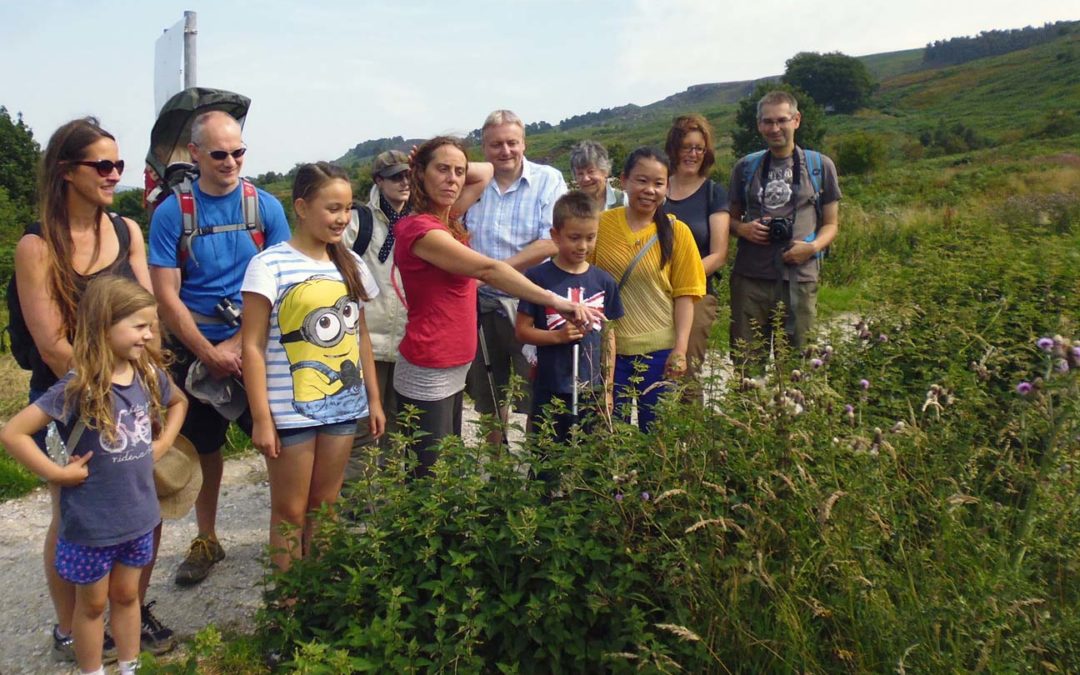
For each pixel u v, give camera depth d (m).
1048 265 4.97
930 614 2.59
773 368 3.58
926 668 2.54
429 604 3.05
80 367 2.88
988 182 32.47
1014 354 4.00
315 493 3.59
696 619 2.89
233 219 3.86
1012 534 3.00
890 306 4.70
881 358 4.25
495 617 3.09
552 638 3.01
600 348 4.02
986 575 2.69
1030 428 3.22
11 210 35.06
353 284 3.57
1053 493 2.94
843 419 3.43
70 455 2.91
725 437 3.15
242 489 5.40
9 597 4.05
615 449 3.21
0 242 31.16
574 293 4.04
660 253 4.31
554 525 3.05
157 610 3.87
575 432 3.37
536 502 3.21
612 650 2.91
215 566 4.30
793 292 5.30
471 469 3.37
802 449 2.98
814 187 5.32
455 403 4.05
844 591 2.77
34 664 3.49
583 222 3.96
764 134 5.33
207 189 3.83
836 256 13.66
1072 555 2.81
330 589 3.14
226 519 4.91
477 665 2.87
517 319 4.11
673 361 3.96
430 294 3.73
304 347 3.41
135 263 3.45
